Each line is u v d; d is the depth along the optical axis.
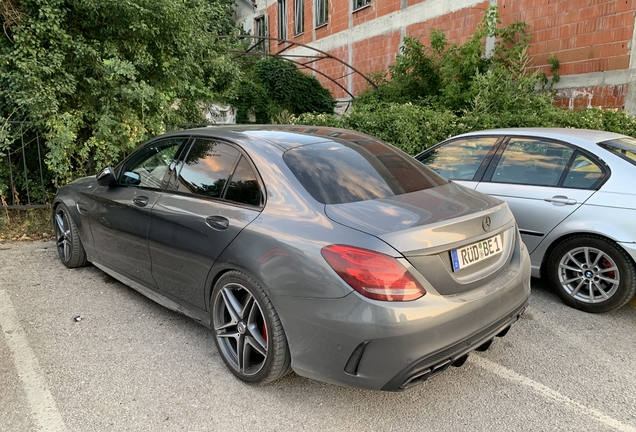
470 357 3.19
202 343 3.31
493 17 10.13
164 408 2.58
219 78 8.08
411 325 2.16
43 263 4.97
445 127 7.49
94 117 6.25
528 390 2.80
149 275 3.55
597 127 7.18
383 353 2.18
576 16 9.04
